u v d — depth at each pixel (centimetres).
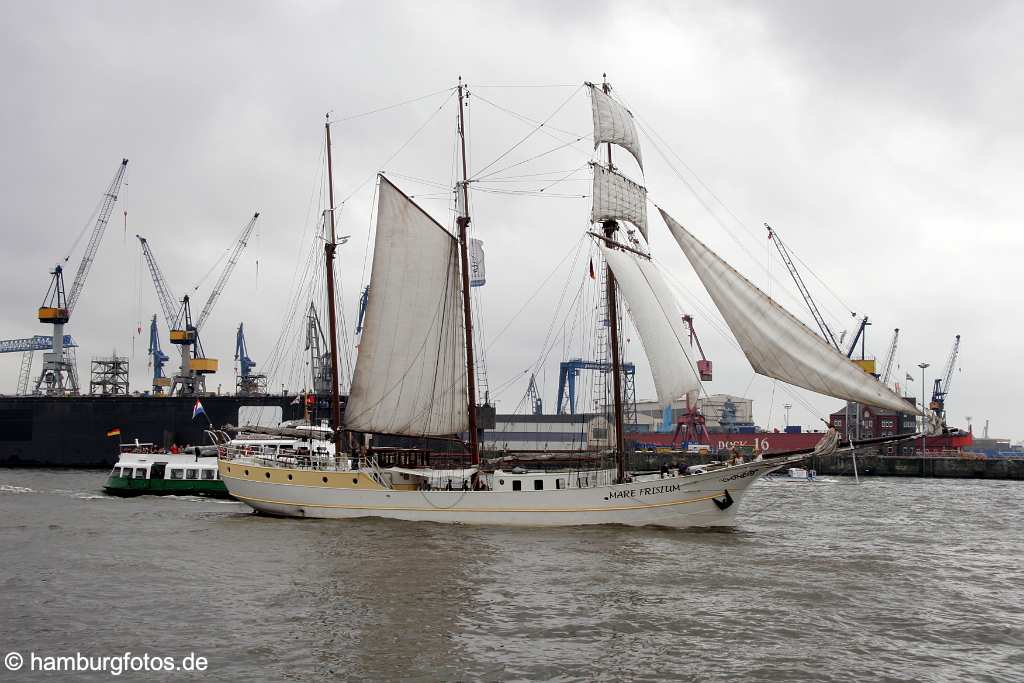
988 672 2361
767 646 2567
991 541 4881
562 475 5041
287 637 2592
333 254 6212
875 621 2884
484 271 5956
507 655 2444
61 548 4122
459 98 5772
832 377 4447
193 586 3262
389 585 3297
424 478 5231
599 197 5556
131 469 7256
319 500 5309
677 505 4866
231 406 12412
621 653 2475
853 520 5966
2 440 12850
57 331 17362
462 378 5784
